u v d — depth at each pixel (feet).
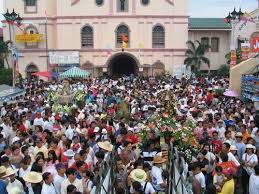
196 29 227.61
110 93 115.75
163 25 224.33
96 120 71.87
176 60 226.17
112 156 46.55
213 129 66.13
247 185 53.98
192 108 86.22
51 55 221.87
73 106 93.35
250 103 94.12
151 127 62.34
